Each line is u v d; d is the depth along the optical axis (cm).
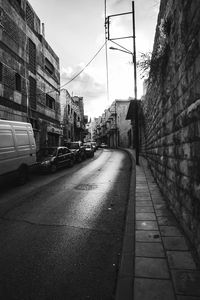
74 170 1491
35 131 1842
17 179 996
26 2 1734
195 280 295
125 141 4519
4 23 1403
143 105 1814
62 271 345
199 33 313
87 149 2433
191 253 364
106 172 1370
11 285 312
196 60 331
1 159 870
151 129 1182
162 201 686
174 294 271
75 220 566
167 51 559
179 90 450
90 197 788
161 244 402
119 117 5019
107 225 533
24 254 398
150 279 303
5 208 668
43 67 2047
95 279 323
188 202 405
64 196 803
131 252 378
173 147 539
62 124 3170
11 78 1473
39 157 1428
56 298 285
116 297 273
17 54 1563
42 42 2033
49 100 2261
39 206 684
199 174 338
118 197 786
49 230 503
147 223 507
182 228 459
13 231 499
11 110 1461
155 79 729
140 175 1173
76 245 431
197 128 339
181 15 408
